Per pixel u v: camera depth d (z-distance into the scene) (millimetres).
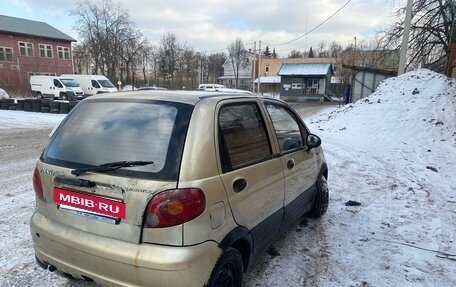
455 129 11539
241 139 2857
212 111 2605
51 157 2721
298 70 46062
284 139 3646
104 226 2354
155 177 2256
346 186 6348
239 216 2627
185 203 2186
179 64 71312
